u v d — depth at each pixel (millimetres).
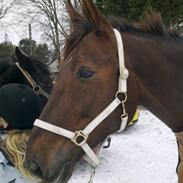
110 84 700
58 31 7246
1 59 944
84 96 688
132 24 814
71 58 707
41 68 939
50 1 7340
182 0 3441
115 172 1830
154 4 3426
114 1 3553
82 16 738
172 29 850
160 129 2602
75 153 695
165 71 766
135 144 2277
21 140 734
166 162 1965
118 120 714
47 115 691
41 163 676
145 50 759
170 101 777
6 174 727
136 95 739
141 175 1798
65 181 696
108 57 707
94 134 696
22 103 732
